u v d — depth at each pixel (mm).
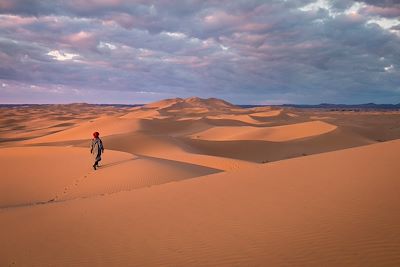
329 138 59062
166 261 6242
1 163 24391
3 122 141125
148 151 46188
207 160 31438
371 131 69000
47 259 7203
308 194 8758
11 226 10094
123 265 6383
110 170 19938
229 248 6316
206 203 9461
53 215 10867
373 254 5238
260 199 9000
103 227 8789
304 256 5539
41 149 29281
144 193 12297
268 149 55000
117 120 82562
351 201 7699
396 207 6930
